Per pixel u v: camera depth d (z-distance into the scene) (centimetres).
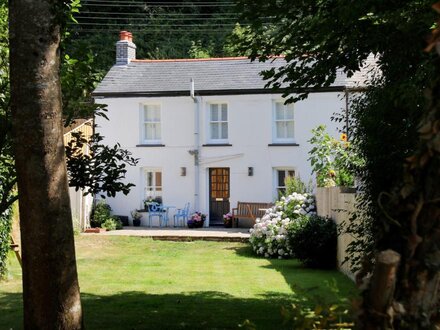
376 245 229
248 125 2380
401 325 215
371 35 712
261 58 882
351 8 653
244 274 1392
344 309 252
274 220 1731
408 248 219
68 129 2038
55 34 578
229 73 2444
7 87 780
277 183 2381
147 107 2466
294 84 877
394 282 214
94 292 1133
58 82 583
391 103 703
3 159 745
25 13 565
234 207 2392
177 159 2428
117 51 2578
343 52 807
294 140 2341
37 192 570
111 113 2455
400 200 223
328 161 1686
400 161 699
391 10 641
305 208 1758
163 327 812
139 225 2445
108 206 2405
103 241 2006
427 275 217
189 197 2423
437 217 217
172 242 2031
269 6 805
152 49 3334
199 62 2523
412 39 663
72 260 589
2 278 1284
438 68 226
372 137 748
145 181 2475
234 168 2391
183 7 3475
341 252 1410
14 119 573
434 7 226
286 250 1691
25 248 580
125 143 2450
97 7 3366
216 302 1026
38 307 577
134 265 1540
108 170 775
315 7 789
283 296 1089
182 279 1309
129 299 1053
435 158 217
